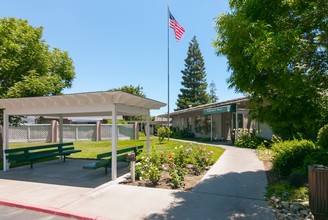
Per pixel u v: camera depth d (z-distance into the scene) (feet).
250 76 16.84
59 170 32.65
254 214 16.16
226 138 69.82
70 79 48.21
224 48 18.26
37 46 41.63
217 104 65.51
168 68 81.10
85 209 17.57
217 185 23.18
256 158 37.24
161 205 18.12
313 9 14.14
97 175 29.22
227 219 15.39
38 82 38.11
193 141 70.64
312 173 15.51
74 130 84.12
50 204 18.76
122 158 30.14
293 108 19.06
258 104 21.72
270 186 22.00
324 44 15.44
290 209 16.84
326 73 17.46
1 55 36.73
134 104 30.71
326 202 15.01
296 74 14.76
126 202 18.94
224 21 16.89
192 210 17.02
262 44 13.08
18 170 32.76
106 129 89.35
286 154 26.76
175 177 23.44
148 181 25.29
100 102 27.02
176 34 76.13
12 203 19.16
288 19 15.16
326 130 26.32
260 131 53.67
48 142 77.71
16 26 40.45
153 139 86.74
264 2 15.53
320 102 18.88
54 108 29.45
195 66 175.22
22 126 75.92
